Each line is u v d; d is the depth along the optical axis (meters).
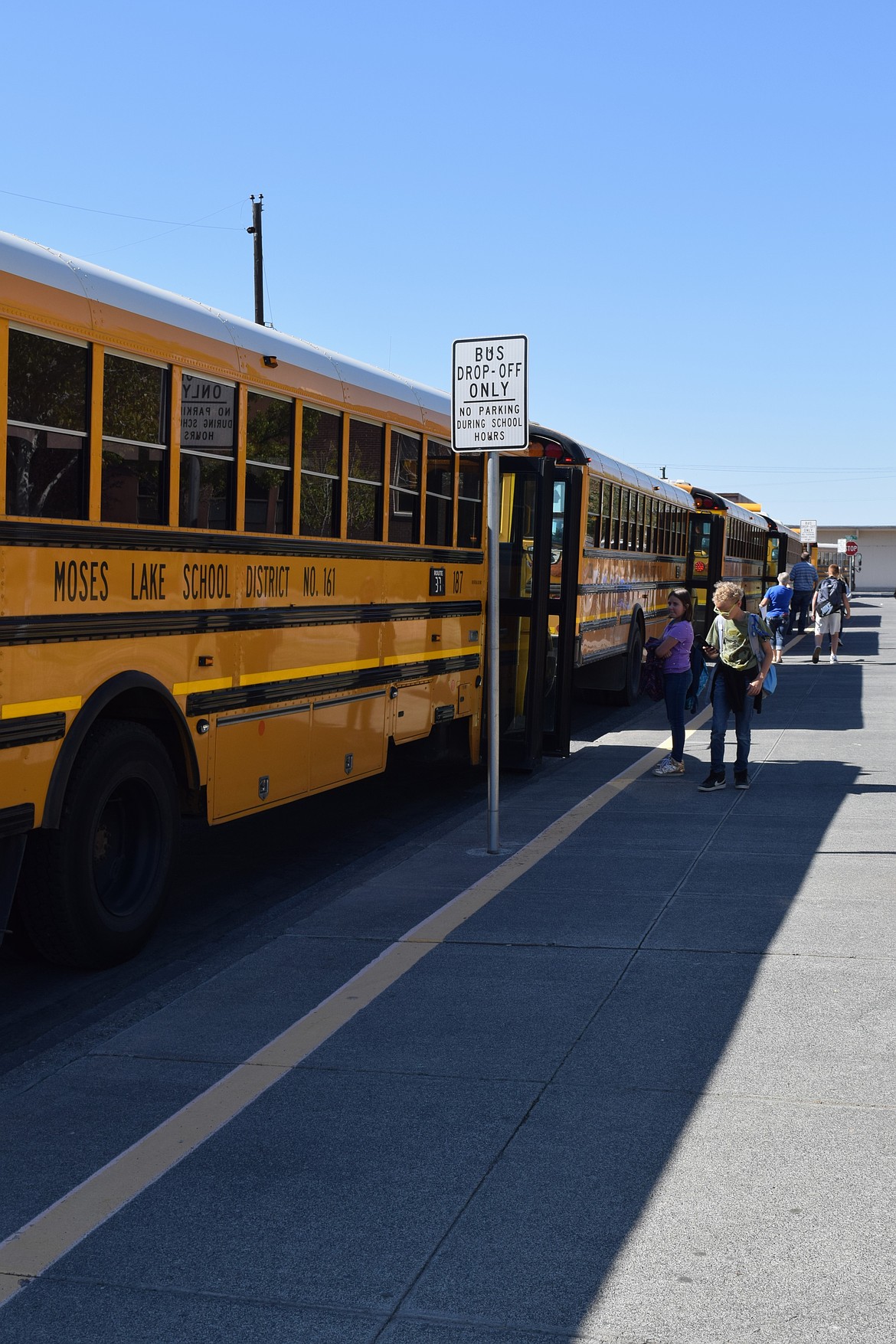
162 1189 3.83
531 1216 3.62
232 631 6.91
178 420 6.42
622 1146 4.04
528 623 11.49
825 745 12.80
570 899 6.94
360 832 9.58
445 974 5.71
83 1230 3.61
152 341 6.19
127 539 5.99
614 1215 3.62
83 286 5.77
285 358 7.46
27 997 5.92
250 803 7.18
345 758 8.33
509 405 7.91
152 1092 4.59
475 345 7.96
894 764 11.49
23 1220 3.68
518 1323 3.13
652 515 19.14
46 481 5.49
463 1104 4.37
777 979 5.54
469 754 10.83
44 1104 4.50
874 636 31.89
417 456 9.41
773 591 24.02
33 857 5.81
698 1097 4.38
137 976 6.21
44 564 5.45
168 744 6.66
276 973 5.89
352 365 8.47
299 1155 4.03
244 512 7.03
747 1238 3.48
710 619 24.41
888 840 8.27
